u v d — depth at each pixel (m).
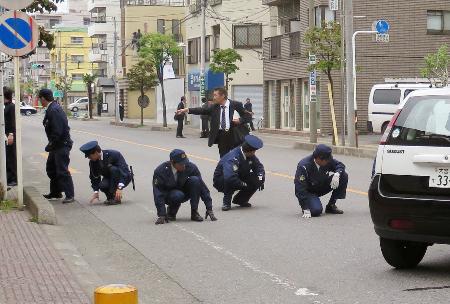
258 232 10.63
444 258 8.70
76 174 19.38
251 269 8.34
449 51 37.72
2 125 13.48
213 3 52.31
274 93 44.19
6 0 11.85
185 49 63.38
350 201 13.53
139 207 13.45
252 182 12.88
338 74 37.28
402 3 37.31
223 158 12.81
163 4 76.50
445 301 6.68
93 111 92.50
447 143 7.43
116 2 91.38
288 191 15.34
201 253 9.33
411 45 37.53
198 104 55.41
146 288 7.67
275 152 27.12
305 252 9.18
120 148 28.69
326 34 28.66
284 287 7.46
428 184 7.47
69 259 8.93
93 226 11.52
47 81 125.25
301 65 39.53
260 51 49.62
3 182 13.44
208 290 7.48
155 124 57.16
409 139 7.66
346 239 9.93
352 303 6.74
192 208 11.71
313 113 30.33
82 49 119.62
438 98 7.80
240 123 14.57
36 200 12.12
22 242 9.62
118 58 83.94
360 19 37.25
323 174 11.85
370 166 20.97
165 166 11.61
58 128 13.72
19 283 7.34
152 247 9.81
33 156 25.91
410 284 7.40
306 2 39.06
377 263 8.47
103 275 8.31
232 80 46.84
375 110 32.12
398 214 7.52
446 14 37.94
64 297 6.79
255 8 49.84
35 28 11.98
